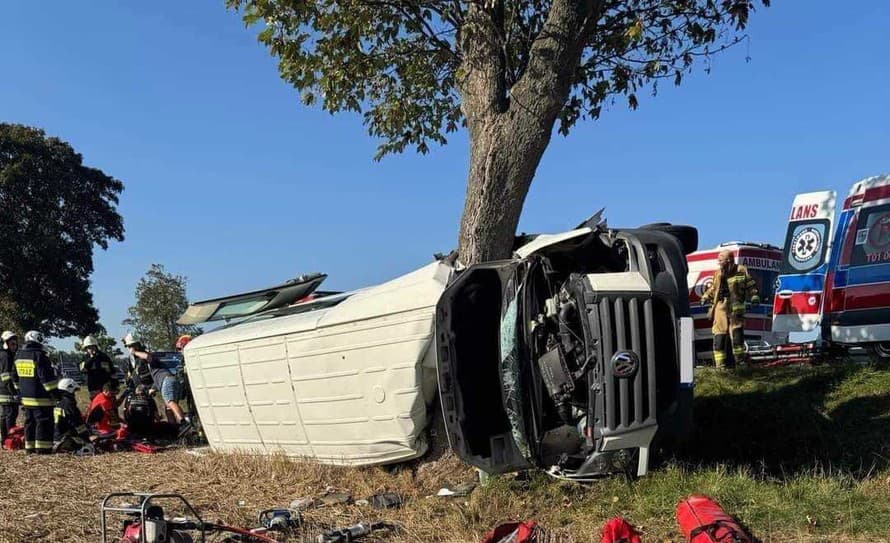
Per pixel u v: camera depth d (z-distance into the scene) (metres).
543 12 8.02
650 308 5.28
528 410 5.80
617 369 5.15
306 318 7.50
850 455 6.11
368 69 8.37
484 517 5.63
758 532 4.82
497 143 6.79
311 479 7.16
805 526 4.88
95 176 47.22
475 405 6.13
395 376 6.52
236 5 7.71
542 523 5.42
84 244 46.19
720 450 6.52
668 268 5.49
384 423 6.70
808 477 5.61
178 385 11.78
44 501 6.73
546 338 5.80
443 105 9.61
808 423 6.85
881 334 9.19
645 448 5.29
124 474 8.14
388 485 6.78
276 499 6.67
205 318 10.14
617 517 5.04
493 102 7.07
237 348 8.34
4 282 42.28
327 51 7.93
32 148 44.19
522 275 6.01
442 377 6.08
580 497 5.79
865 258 9.45
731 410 7.55
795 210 11.62
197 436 11.23
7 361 11.49
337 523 5.74
